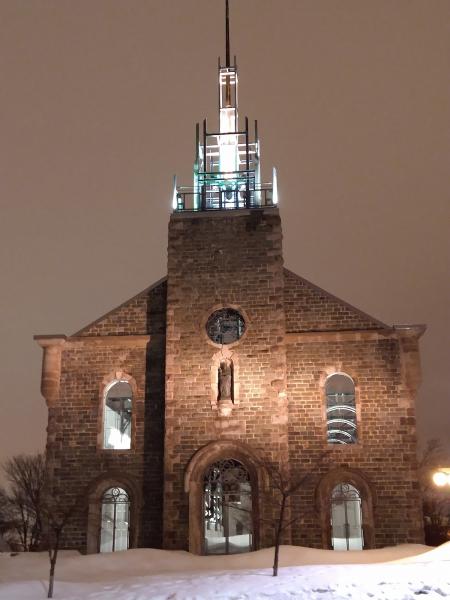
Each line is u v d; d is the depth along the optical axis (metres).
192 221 34.16
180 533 30.12
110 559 26.97
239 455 30.91
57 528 23.94
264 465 30.50
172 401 31.78
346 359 32.38
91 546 31.02
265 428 31.08
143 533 31.12
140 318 34.00
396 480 30.78
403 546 28.92
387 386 31.89
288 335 32.84
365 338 32.50
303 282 33.69
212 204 36.41
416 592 19.55
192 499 30.47
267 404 31.38
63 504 31.72
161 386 32.88
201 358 32.25
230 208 34.59
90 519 31.34
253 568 26.22
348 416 37.66
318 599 19.14
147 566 26.62
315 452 31.31
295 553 27.50
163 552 28.14
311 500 30.66
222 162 39.00
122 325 33.97
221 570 25.03
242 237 33.72
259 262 33.28
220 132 39.47
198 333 32.56
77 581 23.62
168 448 31.23
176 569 26.28
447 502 50.41
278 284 32.84
